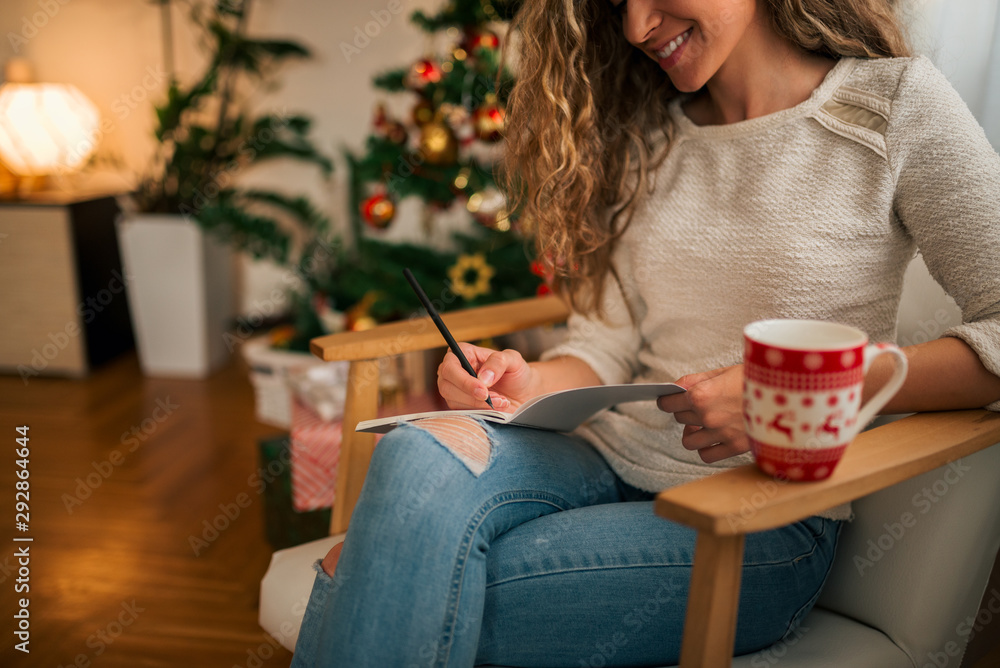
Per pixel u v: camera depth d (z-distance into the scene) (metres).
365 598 0.70
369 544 0.71
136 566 1.58
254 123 2.86
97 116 2.83
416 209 2.75
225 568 1.58
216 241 2.72
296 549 1.00
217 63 2.72
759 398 0.57
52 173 2.79
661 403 0.78
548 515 0.84
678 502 0.55
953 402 0.75
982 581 0.84
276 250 2.69
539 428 0.93
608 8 1.00
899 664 0.81
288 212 3.00
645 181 1.00
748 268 0.88
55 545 1.65
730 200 0.91
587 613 0.78
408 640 0.70
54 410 2.39
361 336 1.06
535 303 1.23
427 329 1.09
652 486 0.93
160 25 2.88
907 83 0.82
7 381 2.64
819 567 0.83
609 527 0.81
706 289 0.93
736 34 0.87
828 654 0.79
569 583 0.78
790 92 0.89
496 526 0.79
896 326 0.90
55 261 2.61
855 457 0.64
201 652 1.32
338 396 1.57
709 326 0.93
